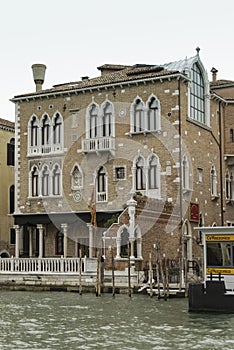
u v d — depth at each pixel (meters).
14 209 45.28
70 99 41.28
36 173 42.09
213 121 42.72
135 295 33.19
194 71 40.50
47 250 41.59
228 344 19.31
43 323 23.80
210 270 26.94
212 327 22.38
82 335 21.05
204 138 41.19
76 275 36.16
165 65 40.56
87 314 26.20
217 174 42.94
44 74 45.03
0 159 48.34
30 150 42.25
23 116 42.81
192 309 25.92
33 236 42.88
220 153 43.50
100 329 22.25
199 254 39.41
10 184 49.12
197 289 25.83
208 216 41.28
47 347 18.98
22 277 37.66
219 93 45.84
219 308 25.30
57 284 36.38
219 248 26.83
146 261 35.53
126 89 39.50
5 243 48.03
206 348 18.72
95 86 40.09
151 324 23.25
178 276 34.91
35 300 31.61
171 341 19.81
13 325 23.36
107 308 28.12
